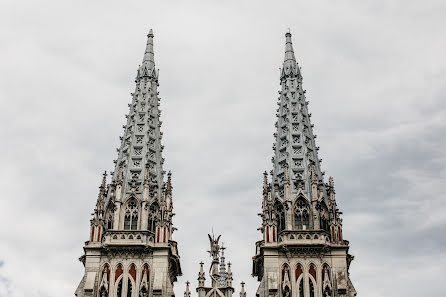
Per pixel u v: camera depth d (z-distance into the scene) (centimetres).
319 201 8369
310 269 7925
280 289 7812
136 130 9106
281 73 9738
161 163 8988
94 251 7994
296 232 8088
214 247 8312
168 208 8394
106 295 7731
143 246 7956
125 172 8669
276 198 8475
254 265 8444
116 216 8244
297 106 9294
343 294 7744
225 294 8025
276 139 9138
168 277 7956
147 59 9869
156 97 9569
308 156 8819
